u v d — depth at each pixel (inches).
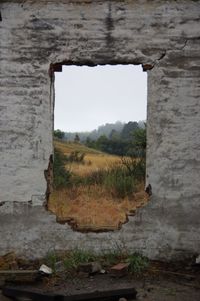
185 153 327.3
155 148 328.8
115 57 329.4
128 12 329.1
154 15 328.5
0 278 294.7
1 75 330.3
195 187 326.6
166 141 328.2
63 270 310.7
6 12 330.6
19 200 331.0
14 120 330.6
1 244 330.6
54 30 330.3
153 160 328.8
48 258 323.9
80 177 802.2
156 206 327.9
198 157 326.6
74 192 669.9
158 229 327.3
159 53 328.5
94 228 330.3
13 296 273.0
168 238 326.6
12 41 330.3
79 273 307.4
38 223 330.3
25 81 330.6
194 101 327.3
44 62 330.3
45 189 330.6
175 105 327.9
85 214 518.3
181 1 327.9
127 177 685.9
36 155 331.0
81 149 1830.7
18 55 330.3
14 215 330.6
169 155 327.9
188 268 318.3
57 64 332.8
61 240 329.4
